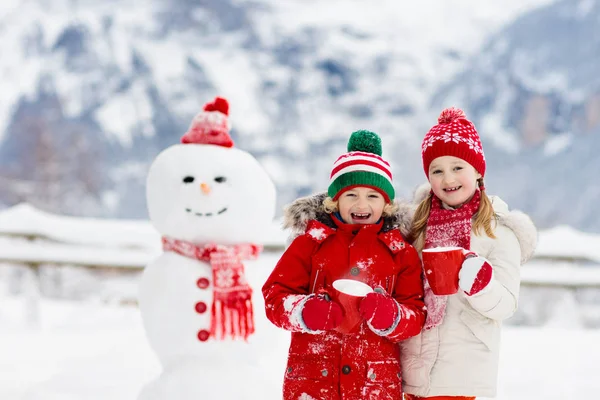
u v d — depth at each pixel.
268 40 89.19
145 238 10.43
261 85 84.69
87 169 40.03
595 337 8.27
